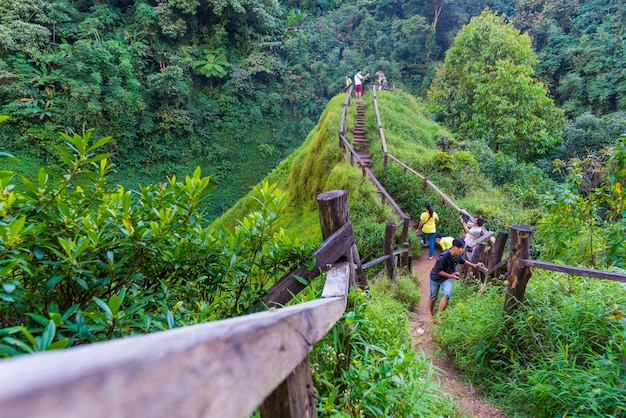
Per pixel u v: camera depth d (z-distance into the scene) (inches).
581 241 158.6
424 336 142.4
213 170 892.6
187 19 909.2
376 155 419.5
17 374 8.7
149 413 11.7
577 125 529.3
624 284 103.7
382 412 61.6
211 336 17.3
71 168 54.4
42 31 689.6
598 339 90.4
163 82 787.4
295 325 31.8
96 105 700.7
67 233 53.3
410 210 352.8
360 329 77.5
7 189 47.8
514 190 393.1
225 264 73.0
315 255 80.0
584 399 75.2
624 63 710.5
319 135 485.7
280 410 34.1
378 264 236.8
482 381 105.0
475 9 1087.0
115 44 754.2
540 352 98.7
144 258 63.7
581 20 845.8
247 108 981.2
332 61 1119.6
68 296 55.3
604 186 153.6
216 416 16.2
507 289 110.3
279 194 82.7
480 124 543.2
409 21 1015.0
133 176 778.2
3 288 42.2
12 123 648.4
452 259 161.0
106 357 11.1
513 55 549.6
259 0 1066.7
